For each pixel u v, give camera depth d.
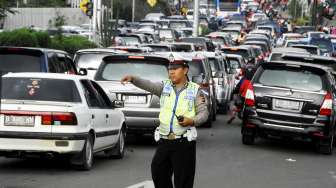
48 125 26.98
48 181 26.17
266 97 37.00
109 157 32.81
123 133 33.56
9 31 68.81
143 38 103.44
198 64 46.22
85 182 26.20
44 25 144.25
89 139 28.62
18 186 25.02
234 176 29.08
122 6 185.25
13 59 36.31
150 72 36.66
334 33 156.75
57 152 27.19
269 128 36.88
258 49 99.44
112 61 36.91
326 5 177.50
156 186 20.02
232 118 50.38
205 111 19.62
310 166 33.16
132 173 28.56
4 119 27.05
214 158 34.03
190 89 19.69
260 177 29.16
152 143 38.69
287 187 27.17
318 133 36.34
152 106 35.25
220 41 120.44
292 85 36.94
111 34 92.31
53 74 29.30
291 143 41.38
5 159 31.53
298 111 36.53
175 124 19.48
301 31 158.25
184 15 181.88
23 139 26.95
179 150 19.52
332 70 42.84
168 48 75.81
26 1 159.62
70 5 181.00
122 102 32.12
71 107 27.30
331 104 36.50
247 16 199.88
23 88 28.36
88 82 30.25
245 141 39.03
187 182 19.67
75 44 78.69
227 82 58.44
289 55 46.12
